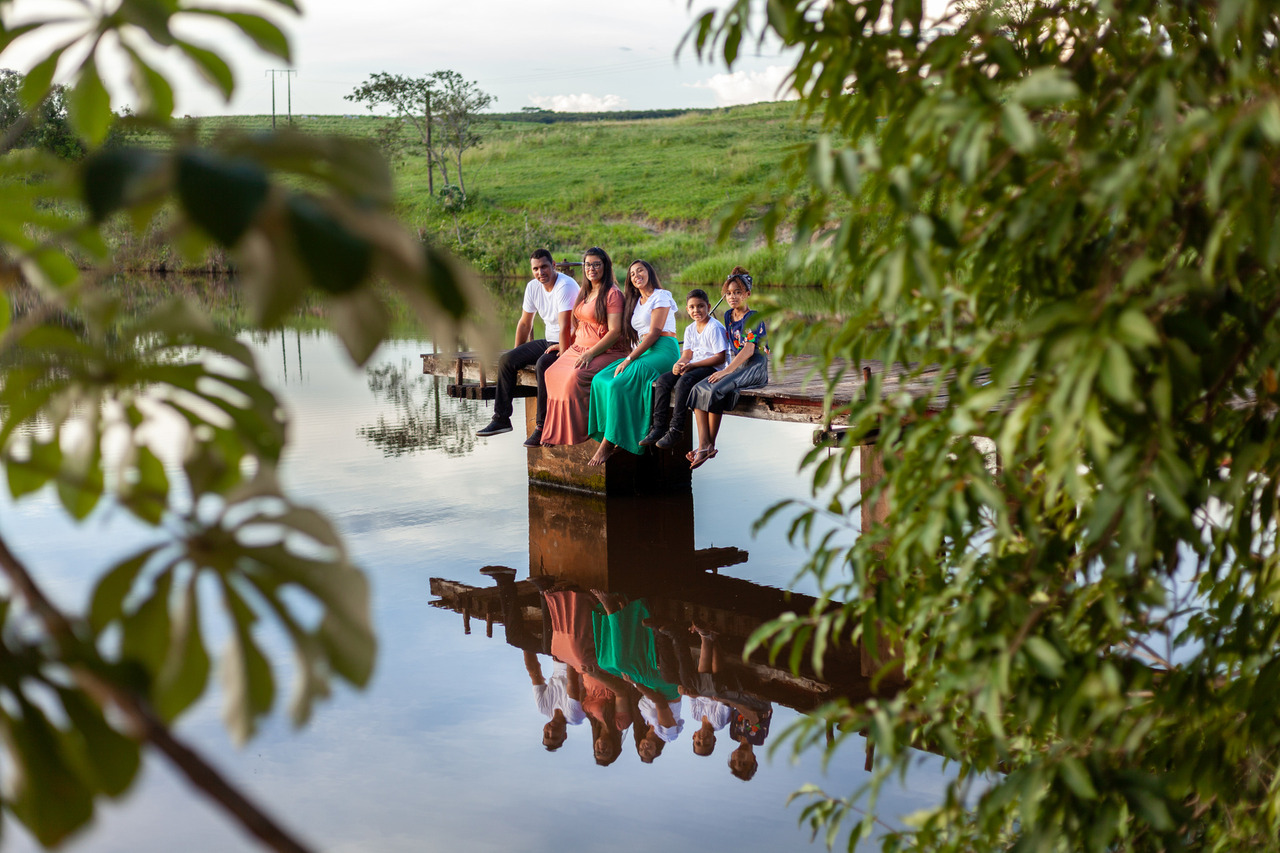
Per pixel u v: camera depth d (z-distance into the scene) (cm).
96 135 87
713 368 707
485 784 380
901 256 134
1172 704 157
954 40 137
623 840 337
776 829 344
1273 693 160
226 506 67
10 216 85
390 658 511
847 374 736
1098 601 162
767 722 441
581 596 608
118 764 65
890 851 187
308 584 65
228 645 64
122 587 64
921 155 138
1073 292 156
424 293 50
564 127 5506
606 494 808
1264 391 152
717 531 729
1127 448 129
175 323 87
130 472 89
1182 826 174
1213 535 158
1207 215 140
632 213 3641
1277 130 105
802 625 175
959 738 195
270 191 47
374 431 1066
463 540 707
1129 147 153
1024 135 115
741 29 143
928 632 194
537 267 790
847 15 145
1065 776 142
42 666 62
